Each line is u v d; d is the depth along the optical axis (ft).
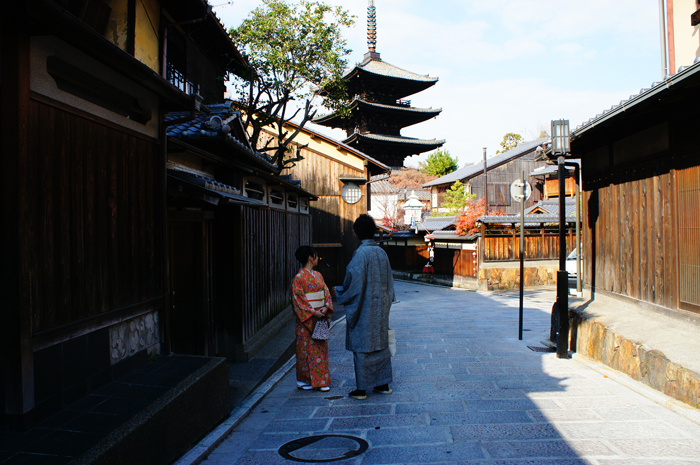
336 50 37.81
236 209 19.85
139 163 11.98
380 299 14.82
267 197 25.66
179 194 15.98
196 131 16.33
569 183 93.81
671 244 16.67
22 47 7.93
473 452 10.25
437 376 17.11
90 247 9.84
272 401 15.15
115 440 7.72
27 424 8.02
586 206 25.35
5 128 7.82
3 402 7.98
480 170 124.67
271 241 26.32
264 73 37.63
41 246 8.34
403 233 90.68
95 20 14.73
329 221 52.90
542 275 66.33
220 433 11.75
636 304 19.27
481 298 53.42
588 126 19.43
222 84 36.70
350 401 14.57
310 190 52.60
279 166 38.93
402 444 10.91
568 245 68.08
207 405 11.70
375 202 139.44
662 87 13.58
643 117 18.25
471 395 14.60
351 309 14.56
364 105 114.32
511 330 28.43
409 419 12.64
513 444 10.60
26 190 7.95
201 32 29.50
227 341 19.76
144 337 12.28
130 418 8.70
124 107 11.37
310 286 16.12
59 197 8.86
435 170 187.52
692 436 10.71
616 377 15.88
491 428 11.68
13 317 7.84
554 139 21.34
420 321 33.55
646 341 15.40
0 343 7.91
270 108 38.93
